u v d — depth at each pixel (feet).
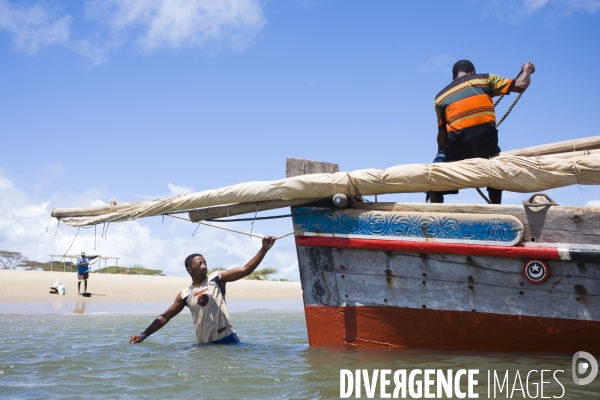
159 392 15.15
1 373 17.81
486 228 20.35
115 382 16.40
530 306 20.03
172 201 23.32
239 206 22.93
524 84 21.83
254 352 21.79
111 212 24.58
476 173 20.84
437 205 20.97
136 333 30.45
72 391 15.34
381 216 21.54
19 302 55.06
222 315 24.27
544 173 20.31
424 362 18.60
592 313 19.39
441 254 20.90
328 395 14.71
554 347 19.98
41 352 22.38
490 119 21.98
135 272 144.36
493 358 19.19
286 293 91.76
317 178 21.86
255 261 24.27
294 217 22.59
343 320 21.97
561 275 19.69
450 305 20.81
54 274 91.56
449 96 22.52
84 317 42.22
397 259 21.44
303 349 22.52
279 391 15.16
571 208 19.65
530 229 19.99
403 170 21.33
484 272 20.51
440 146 23.54
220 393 14.98
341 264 22.12
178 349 22.93
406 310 21.29
